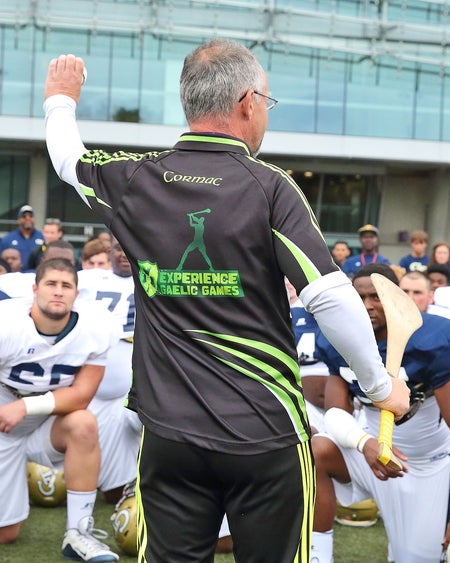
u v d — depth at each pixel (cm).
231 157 298
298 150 2792
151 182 300
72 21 2633
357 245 3142
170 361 291
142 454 303
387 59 2812
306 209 288
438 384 494
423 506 540
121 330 679
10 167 2927
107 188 308
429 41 2823
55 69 340
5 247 1625
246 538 297
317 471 522
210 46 308
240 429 286
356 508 655
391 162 2933
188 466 292
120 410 682
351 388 527
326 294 276
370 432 551
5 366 563
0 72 2628
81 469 564
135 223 299
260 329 288
